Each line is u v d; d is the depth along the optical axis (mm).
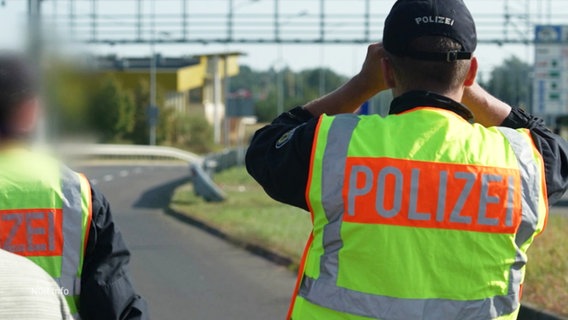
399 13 3646
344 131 3607
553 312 11094
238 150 52188
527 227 3625
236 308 13102
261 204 30734
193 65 72812
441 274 3504
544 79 37188
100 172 53438
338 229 3547
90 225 4234
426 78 3664
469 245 3525
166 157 69062
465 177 3547
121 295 4219
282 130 3773
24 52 3963
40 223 4156
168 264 17453
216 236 22562
